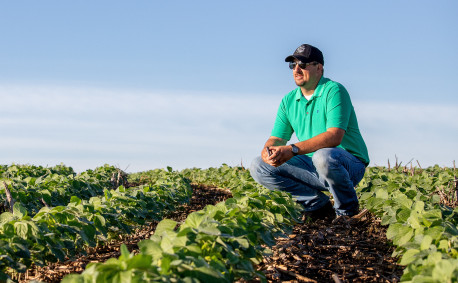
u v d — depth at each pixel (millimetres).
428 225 3805
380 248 4770
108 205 5461
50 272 4109
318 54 5852
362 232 5473
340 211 5805
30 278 3977
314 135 6047
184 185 8852
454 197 6254
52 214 4254
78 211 4449
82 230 4332
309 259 4305
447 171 9156
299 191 6156
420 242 3350
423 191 6445
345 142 5906
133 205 5891
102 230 4691
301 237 5023
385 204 5176
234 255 2932
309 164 5996
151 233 5863
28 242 3752
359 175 5957
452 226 3730
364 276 3814
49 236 3912
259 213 4438
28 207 6051
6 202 5824
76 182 7688
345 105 5641
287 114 6395
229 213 3785
